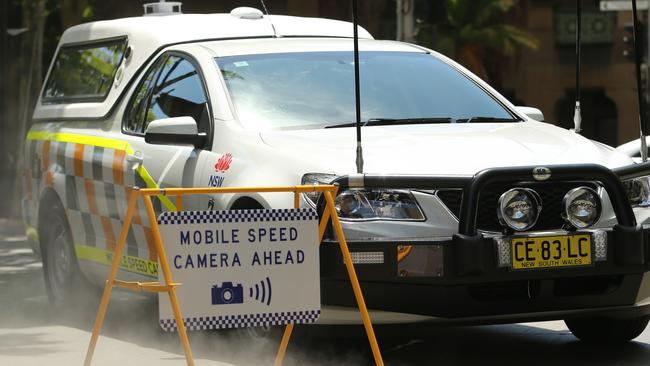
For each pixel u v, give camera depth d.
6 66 76.56
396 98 22.09
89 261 24.84
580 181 19.12
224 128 21.06
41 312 27.06
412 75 22.88
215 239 15.95
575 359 20.50
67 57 27.84
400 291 18.45
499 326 23.94
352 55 23.16
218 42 23.45
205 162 21.02
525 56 110.12
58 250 26.52
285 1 88.94
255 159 20.03
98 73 26.09
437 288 18.41
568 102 111.12
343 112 21.47
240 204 20.05
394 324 18.80
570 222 18.86
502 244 18.44
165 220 15.75
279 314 16.20
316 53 22.98
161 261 15.69
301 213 16.30
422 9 103.38
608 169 19.02
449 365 20.08
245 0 91.38
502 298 18.84
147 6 27.39
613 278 19.36
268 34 24.72
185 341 15.60
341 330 18.92
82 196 24.91
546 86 110.56
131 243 22.97
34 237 27.30
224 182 20.33
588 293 19.28
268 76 22.12
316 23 25.53
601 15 110.31
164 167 21.97
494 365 20.11
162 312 15.80
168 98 23.05
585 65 110.44
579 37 22.95
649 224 19.81
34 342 22.86
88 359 16.25
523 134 20.80
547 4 109.88
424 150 19.36
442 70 23.31
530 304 18.94
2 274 35.31
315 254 16.36
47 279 26.94
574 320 21.89
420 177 18.33
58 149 26.11
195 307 15.84
